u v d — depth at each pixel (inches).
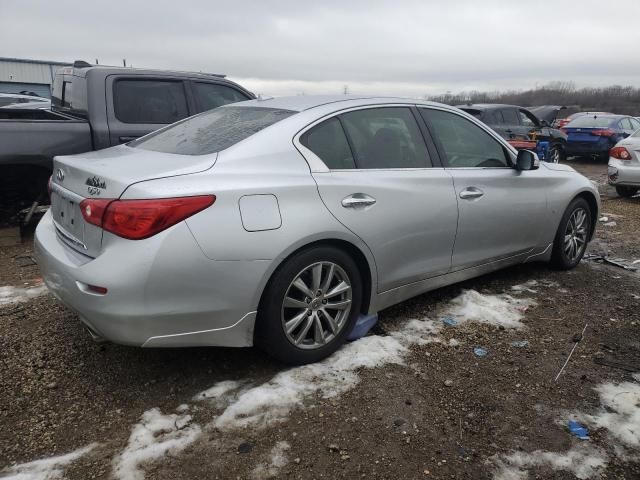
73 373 118.4
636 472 91.2
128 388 113.1
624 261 214.4
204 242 100.7
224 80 255.3
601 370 123.8
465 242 152.2
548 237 183.0
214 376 118.0
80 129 213.2
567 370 123.4
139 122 226.5
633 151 350.3
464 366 124.0
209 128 134.0
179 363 123.0
